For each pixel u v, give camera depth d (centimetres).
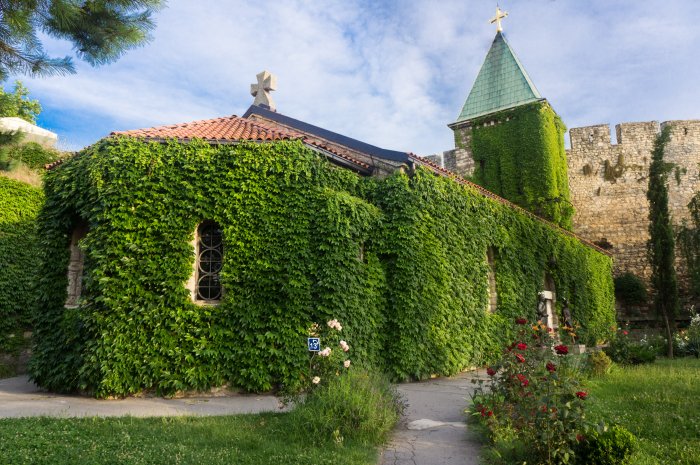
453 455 650
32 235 1645
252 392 1035
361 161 1473
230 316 1056
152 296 1028
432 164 1527
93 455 572
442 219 1440
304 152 1188
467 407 861
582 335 2188
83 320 1020
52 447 595
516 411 648
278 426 728
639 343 2231
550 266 2122
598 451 538
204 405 928
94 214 1059
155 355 1009
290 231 1119
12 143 946
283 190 1148
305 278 1098
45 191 1188
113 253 1027
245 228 1101
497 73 3055
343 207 1184
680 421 774
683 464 586
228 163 1137
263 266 1085
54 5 731
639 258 3241
